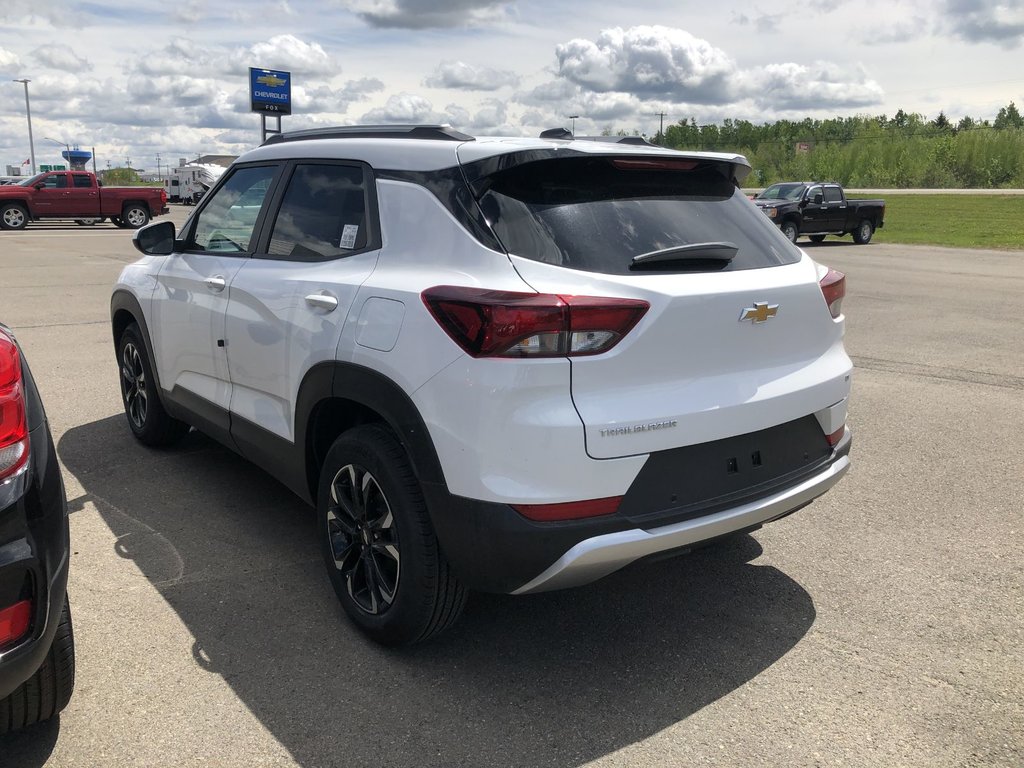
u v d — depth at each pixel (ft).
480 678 9.46
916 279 52.26
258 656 9.79
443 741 8.36
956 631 10.59
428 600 9.23
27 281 44.65
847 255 72.28
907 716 8.84
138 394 16.97
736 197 10.78
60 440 17.51
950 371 25.50
